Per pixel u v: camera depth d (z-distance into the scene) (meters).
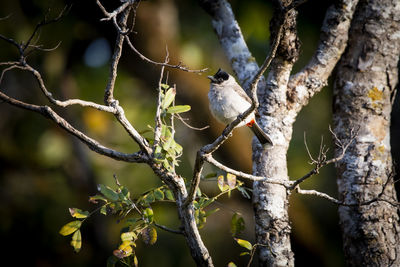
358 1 8.51
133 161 6.58
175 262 13.01
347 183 7.95
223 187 6.81
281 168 7.76
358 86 8.20
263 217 7.49
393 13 8.28
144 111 14.17
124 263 6.46
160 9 12.57
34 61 13.56
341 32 8.34
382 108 8.14
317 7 12.88
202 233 13.60
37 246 13.60
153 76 12.95
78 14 12.76
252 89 6.04
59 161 14.43
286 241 7.43
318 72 8.36
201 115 12.82
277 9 7.32
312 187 13.31
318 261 11.94
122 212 6.70
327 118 13.68
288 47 7.61
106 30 12.78
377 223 7.67
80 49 14.17
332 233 13.25
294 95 8.20
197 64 13.21
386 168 7.92
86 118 14.17
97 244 13.78
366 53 8.27
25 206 13.92
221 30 9.56
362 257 7.64
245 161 12.71
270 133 7.86
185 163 13.64
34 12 12.87
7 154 14.27
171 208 12.96
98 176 14.31
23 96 14.23
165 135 6.51
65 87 14.21
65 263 13.59
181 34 13.84
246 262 13.31
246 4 13.10
